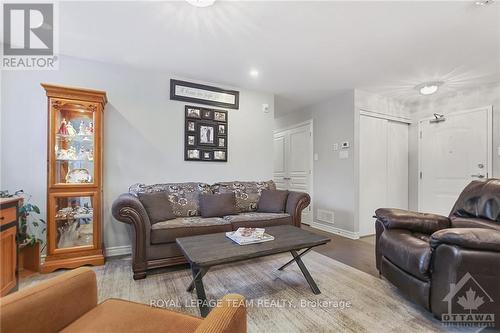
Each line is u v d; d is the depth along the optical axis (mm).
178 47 2518
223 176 3580
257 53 2645
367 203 3904
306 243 1870
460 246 1419
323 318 1616
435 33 2240
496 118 3377
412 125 4367
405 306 1765
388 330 1496
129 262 2611
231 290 1995
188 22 2088
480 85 3525
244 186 3455
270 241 1904
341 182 3949
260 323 1559
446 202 3889
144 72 3064
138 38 2348
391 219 2098
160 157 3141
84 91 2480
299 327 1520
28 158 2535
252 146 3803
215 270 2393
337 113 4055
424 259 1575
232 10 1926
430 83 3361
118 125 2922
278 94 4008
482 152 3502
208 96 3443
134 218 2176
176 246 2373
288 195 3248
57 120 2480
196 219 2684
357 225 3723
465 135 3680
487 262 1379
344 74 3207
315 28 2172
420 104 4254
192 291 1961
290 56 2711
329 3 1844
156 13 1966
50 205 2367
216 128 3512
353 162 3746
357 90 3779
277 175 5652
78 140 2637
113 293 1927
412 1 1812
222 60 2814
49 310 826
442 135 3953
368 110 3885
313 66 2969
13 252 1874
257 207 3373
